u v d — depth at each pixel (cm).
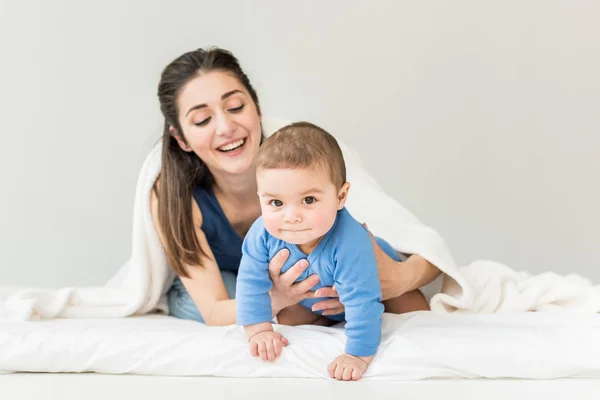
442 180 379
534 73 373
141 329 206
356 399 174
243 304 194
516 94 374
